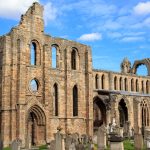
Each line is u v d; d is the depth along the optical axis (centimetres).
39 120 7375
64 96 7994
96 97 9350
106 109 9256
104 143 5097
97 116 9825
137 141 4853
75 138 5853
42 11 7800
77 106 8206
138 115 9775
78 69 8356
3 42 7188
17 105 6988
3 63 7081
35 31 7581
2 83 7050
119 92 9850
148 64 11744
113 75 10200
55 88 7919
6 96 7006
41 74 7550
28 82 7288
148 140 5447
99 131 5156
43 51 7638
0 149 4534
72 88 8138
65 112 7938
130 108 9800
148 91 11150
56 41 7988
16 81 7106
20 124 6888
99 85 9769
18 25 7281
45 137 7325
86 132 8250
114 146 3347
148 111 10288
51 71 7794
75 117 8069
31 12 7588
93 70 9675
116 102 9219
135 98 9938
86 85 8431
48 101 7525
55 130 7644
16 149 4819
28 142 6231
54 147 4709
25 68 7212
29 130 7438
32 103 7200
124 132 8506
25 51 7288
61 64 8031
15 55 7156
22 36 7281
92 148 4944
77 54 8406
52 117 7638
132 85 10719
